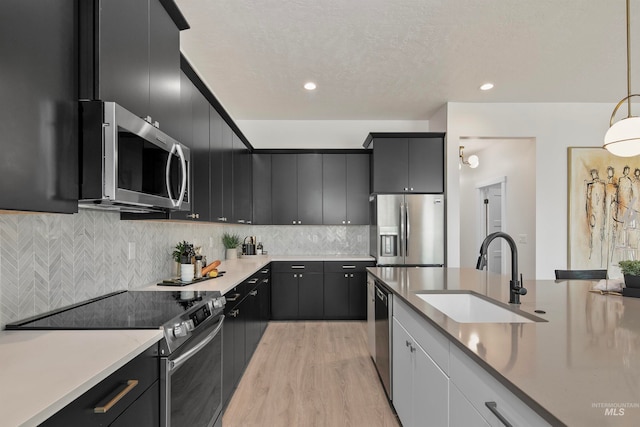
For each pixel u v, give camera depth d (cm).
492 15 255
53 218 159
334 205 482
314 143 506
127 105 148
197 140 254
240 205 404
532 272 447
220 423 204
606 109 441
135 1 157
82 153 127
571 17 258
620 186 436
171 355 133
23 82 102
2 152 94
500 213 607
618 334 123
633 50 307
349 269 461
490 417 99
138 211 195
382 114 480
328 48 301
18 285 140
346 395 257
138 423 114
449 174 436
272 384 275
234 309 258
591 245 434
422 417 166
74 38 125
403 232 433
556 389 80
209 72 347
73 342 117
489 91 401
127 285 220
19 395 79
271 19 257
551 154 439
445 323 137
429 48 302
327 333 405
